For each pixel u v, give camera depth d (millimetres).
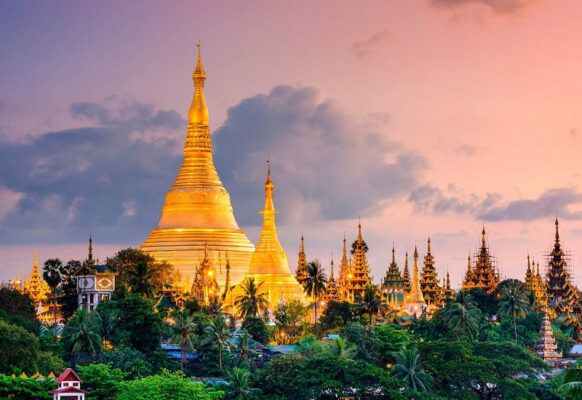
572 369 136500
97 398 189375
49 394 185500
